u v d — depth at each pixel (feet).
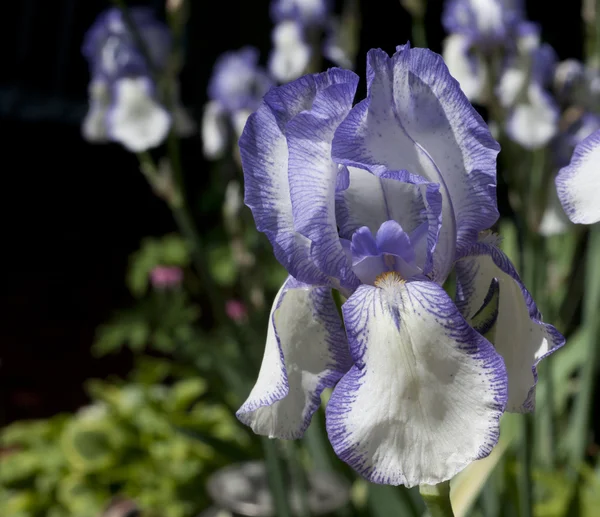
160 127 2.99
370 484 2.32
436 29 5.05
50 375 6.80
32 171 9.15
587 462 3.15
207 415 4.04
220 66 3.83
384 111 1.41
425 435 1.32
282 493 2.12
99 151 9.24
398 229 1.43
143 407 3.95
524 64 2.82
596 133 1.45
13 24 9.91
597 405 3.64
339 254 1.45
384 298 1.39
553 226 2.64
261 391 1.44
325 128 1.42
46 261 8.97
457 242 1.43
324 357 1.49
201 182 8.19
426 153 1.41
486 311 1.41
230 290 5.91
